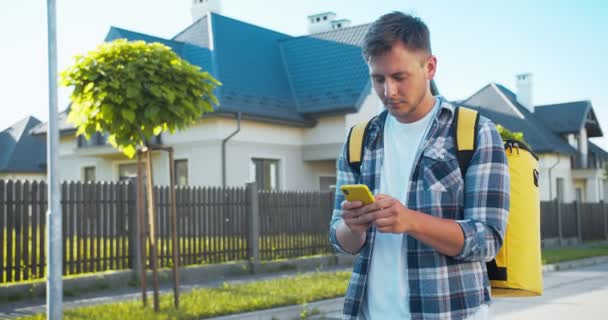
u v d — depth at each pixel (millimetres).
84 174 23969
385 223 1698
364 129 2174
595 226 27031
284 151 21797
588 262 16406
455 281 1873
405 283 1920
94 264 9625
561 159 35375
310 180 22703
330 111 21500
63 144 24281
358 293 2004
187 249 11062
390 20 1891
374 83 1946
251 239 12172
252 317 7164
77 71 6582
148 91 6625
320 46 24188
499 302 9008
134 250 10086
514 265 2025
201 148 20078
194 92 6793
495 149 1909
